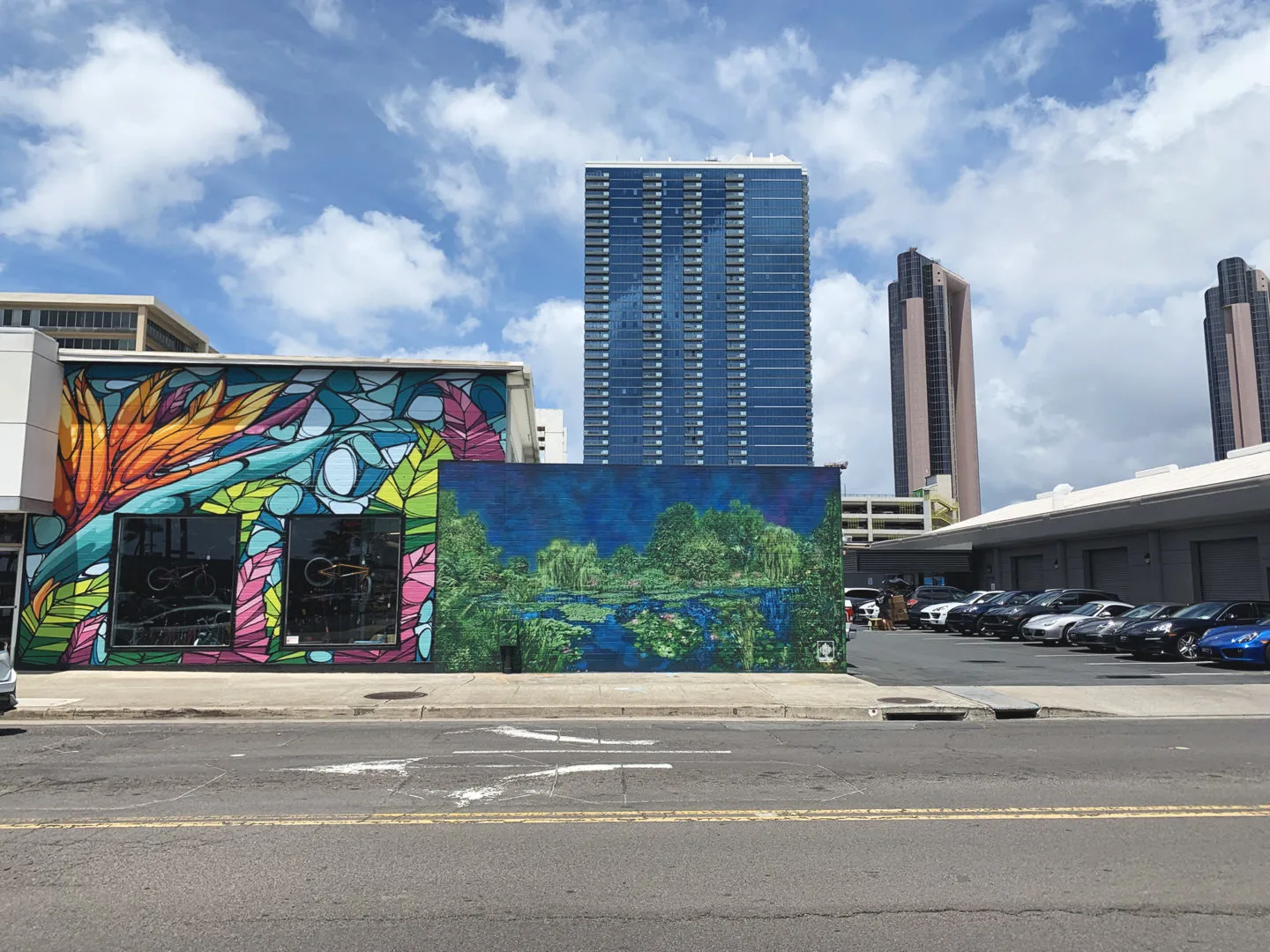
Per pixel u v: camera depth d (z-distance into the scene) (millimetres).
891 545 51938
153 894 5059
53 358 17250
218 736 10719
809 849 5938
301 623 17203
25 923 4629
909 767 8734
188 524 17391
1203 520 29578
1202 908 4875
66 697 13562
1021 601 31531
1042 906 4895
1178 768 8719
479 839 6152
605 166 174625
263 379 17719
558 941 4398
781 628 17547
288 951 4285
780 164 175000
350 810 6961
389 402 17766
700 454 166750
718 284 171500
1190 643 21141
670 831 6363
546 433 68250
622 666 17281
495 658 17141
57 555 17172
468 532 17344
